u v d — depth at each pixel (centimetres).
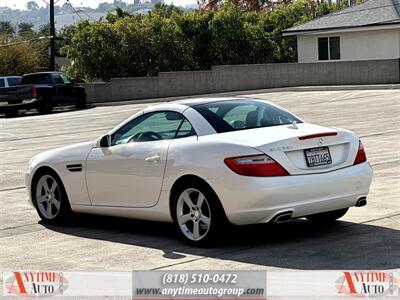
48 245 888
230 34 4719
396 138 1762
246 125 854
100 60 4559
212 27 4694
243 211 782
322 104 3025
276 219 782
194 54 4684
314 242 828
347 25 4253
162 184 851
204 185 805
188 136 849
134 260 793
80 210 965
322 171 806
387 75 3972
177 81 4353
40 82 3784
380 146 1633
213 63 4719
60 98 3788
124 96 4353
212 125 845
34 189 1020
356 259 748
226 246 830
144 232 931
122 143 912
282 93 3847
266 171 775
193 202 831
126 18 4691
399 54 4125
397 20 4075
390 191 1105
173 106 891
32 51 5559
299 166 795
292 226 918
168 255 805
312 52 4488
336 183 809
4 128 2945
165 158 846
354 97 3228
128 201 898
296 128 838
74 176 957
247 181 773
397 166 1344
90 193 942
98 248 859
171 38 4609
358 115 2444
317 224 920
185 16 4681
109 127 2645
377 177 1235
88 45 4562
